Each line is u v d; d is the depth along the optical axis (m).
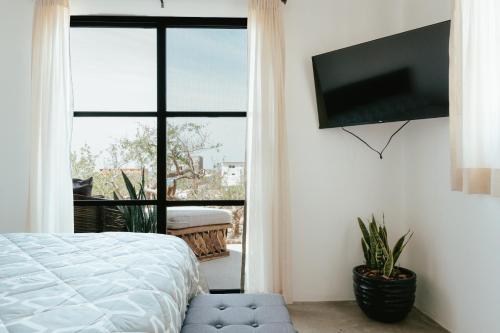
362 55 2.44
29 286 1.04
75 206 2.78
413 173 2.59
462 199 2.02
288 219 2.59
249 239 2.55
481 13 1.67
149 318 0.90
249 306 1.51
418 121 2.52
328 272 2.73
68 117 2.55
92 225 2.80
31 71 2.55
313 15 2.77
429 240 2.37
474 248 1.92
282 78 2.61
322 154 2.75
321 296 2.72
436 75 2.08
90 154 2.81
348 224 2.74
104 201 2.78
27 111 2.65
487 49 1.65
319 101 2.70
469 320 1.96
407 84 2.23
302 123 2.75
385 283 2.19
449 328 2.14
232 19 2.77
